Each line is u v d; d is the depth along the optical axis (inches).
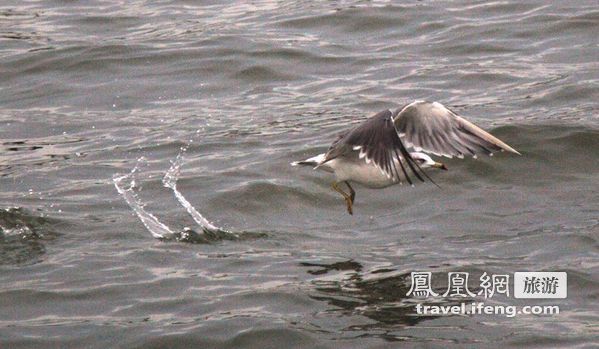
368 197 605.6
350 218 585.0
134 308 481.1
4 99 776.3
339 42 850.1
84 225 570.6
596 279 499.5
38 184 629.0
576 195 601.0
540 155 645.3
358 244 548.7
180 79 797.2
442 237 554.9
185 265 523.8
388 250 538.9
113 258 531.2
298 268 518.0
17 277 513.7
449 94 745.6
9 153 682.2
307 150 664.4
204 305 481.1
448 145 484.7
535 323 462.3
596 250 529.0
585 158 642.8
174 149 677.9
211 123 719.7
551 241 542.3
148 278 509.4
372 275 507.8
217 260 529.0
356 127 465.4
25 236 556.7
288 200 602.2
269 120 721.0
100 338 456.1
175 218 579.8
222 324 463.8
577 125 674.8
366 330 457.4
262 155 661.9
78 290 498.3
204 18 912.3
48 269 521.0
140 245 546.9
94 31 890.1
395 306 478.0
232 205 595.2
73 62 825.5
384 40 853.2
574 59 794.2
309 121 714.2
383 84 770.8
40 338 456.8
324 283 501.0
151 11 935.7
